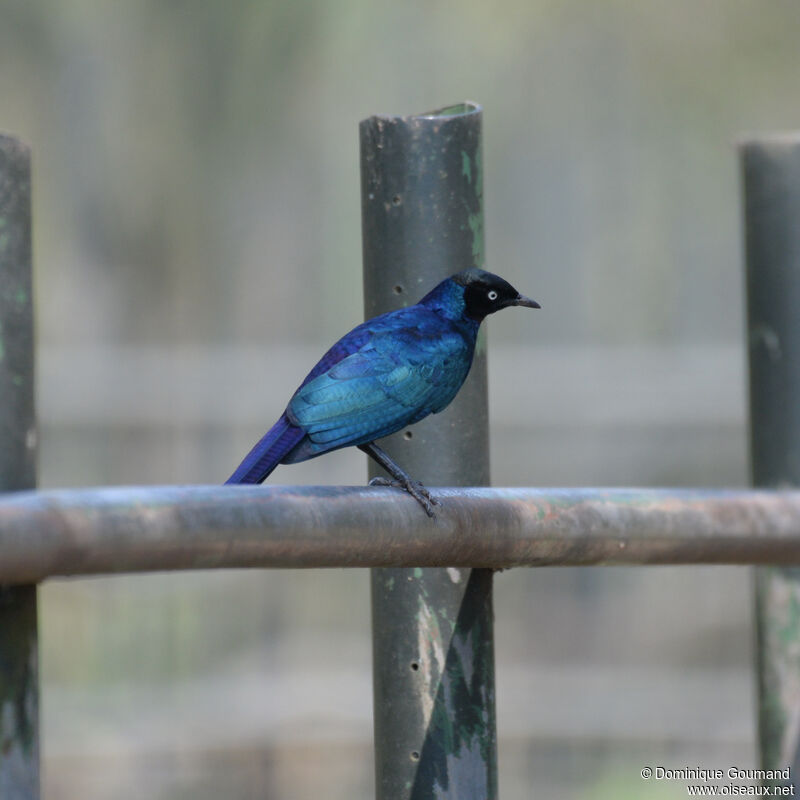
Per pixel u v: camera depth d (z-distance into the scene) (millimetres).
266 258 29906
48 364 20484
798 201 8359
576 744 18531
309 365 20734
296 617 19422
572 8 30734
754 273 8531
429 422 7457
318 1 31125
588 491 6465
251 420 20594
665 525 6590
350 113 30969
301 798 17906
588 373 20812
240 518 5082
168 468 20531
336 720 18375
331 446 6805
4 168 5199
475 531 5930
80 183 30578
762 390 8492
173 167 30781
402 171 7348
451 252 7355
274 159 30781
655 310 27453
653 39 30828
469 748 7023
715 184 29469
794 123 30922
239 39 31203
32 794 5270
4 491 5191
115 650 19172
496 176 29531
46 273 29984
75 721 18375
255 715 18562
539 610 19562
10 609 5191
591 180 29391
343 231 29750
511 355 20859
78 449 20406
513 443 20734
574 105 30297
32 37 30938
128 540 4730
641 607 19516
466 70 30844
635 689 18734
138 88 31078
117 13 31125
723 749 18484
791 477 8375
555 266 28250
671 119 30359
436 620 7031
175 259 30203
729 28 30828
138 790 17719
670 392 20750
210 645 19312
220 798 17859
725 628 19391
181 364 20609
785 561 6973
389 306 7406
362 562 5656
